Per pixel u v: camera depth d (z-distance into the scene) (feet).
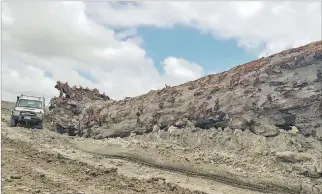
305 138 42.86
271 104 45.01
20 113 65.51
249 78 47.52
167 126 52.70
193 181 35.14
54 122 69.21
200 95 51.13
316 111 42.73
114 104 63.00
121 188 26.81
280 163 40.29
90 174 30.27
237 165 40.98
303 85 43.57
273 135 44.11
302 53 44.24
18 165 29.89
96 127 63.26
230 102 47.93
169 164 41.32
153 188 28.68
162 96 55.26
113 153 45.50
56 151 41.98
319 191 36.29
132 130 56.59
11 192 20.72
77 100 72.59
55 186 24.27
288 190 36.09
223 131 47.91
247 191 34.04
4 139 44.91
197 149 46.26
